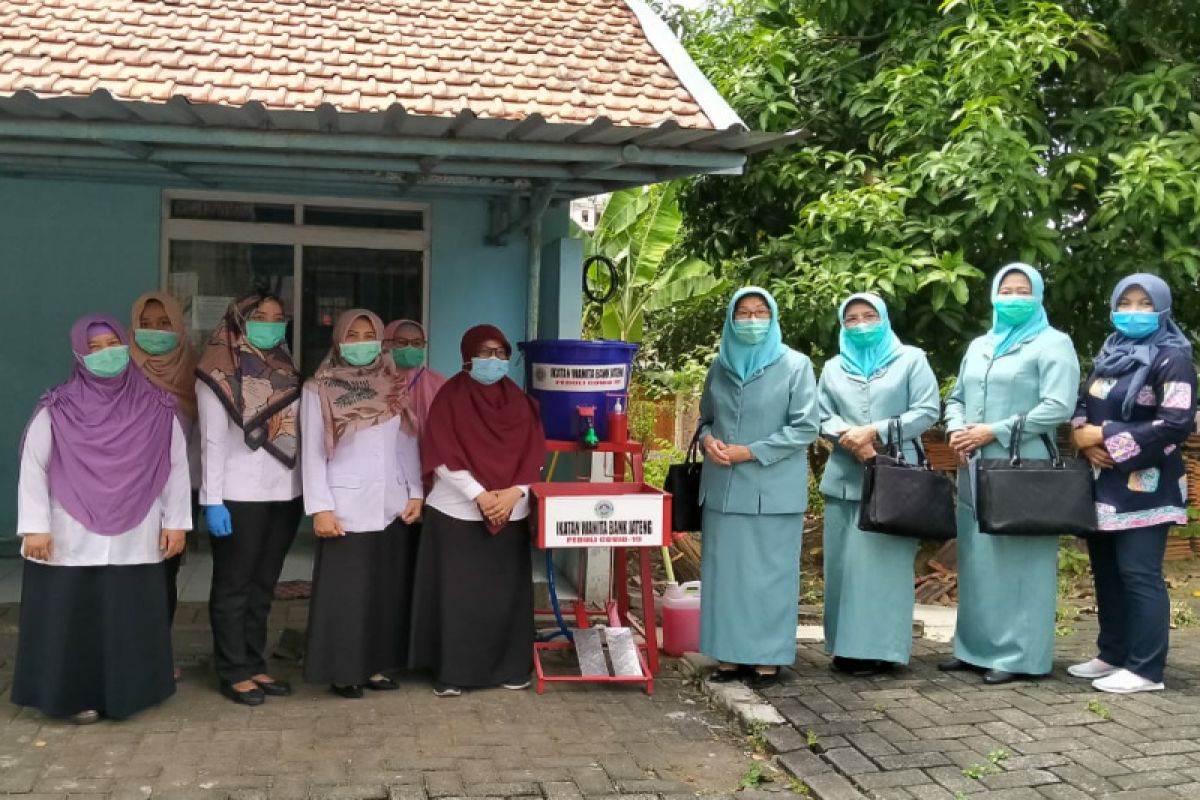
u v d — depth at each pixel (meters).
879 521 4.78
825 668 5.29
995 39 6.62
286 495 4.64
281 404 4.60
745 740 4.41
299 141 4.77
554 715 4.63
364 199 7.38
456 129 4.75
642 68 6.08
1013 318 4.96
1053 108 7.75
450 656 4.78
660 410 12.41
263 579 4.74
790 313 7.10
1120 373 4.80
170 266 7.21
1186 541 8.33
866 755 4.10
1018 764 3.99
